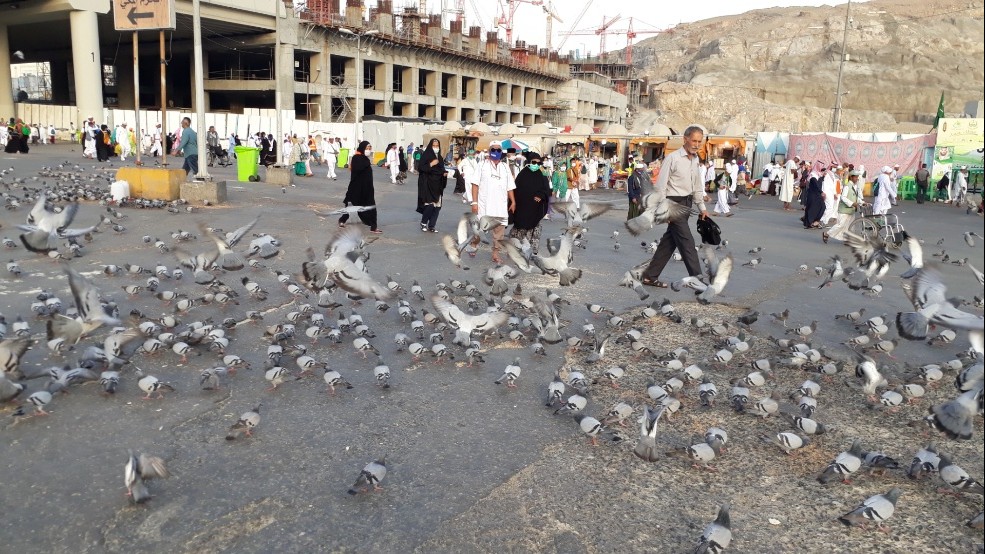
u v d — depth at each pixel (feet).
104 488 15.31
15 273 33.24
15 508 14.38
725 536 13.32
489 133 150.71
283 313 29.43
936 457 16.39
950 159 107.45
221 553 13.23
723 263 28.96
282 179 84.74
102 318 20.22
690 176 34.47
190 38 186.80
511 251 27.12
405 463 17.02
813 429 18.48
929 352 27.27
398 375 23.09
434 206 51.55
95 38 140.36
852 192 60.90
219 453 17.17
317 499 15.23
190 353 23.95
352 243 18.02
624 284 33.45
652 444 16.90
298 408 20.13
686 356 24.61
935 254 53.52
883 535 14.52
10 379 19.15
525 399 21.40
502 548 13.70
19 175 75.05
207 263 30.07
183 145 80.33
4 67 154.92
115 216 49.67
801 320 31.48
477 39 268.41
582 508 15.26
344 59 209.26
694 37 523.70
